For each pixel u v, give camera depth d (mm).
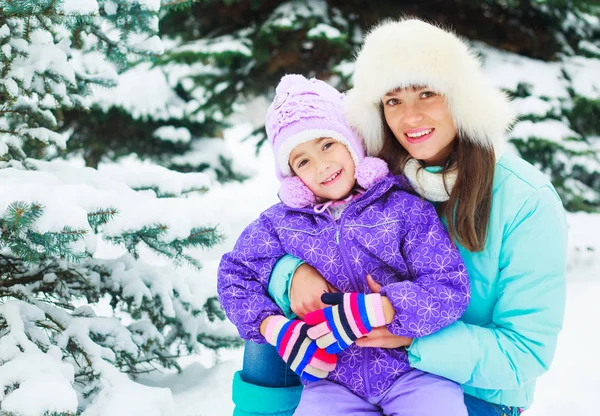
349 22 6180
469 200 1644
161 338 2826
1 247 2082
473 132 1654
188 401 2705
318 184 1852
